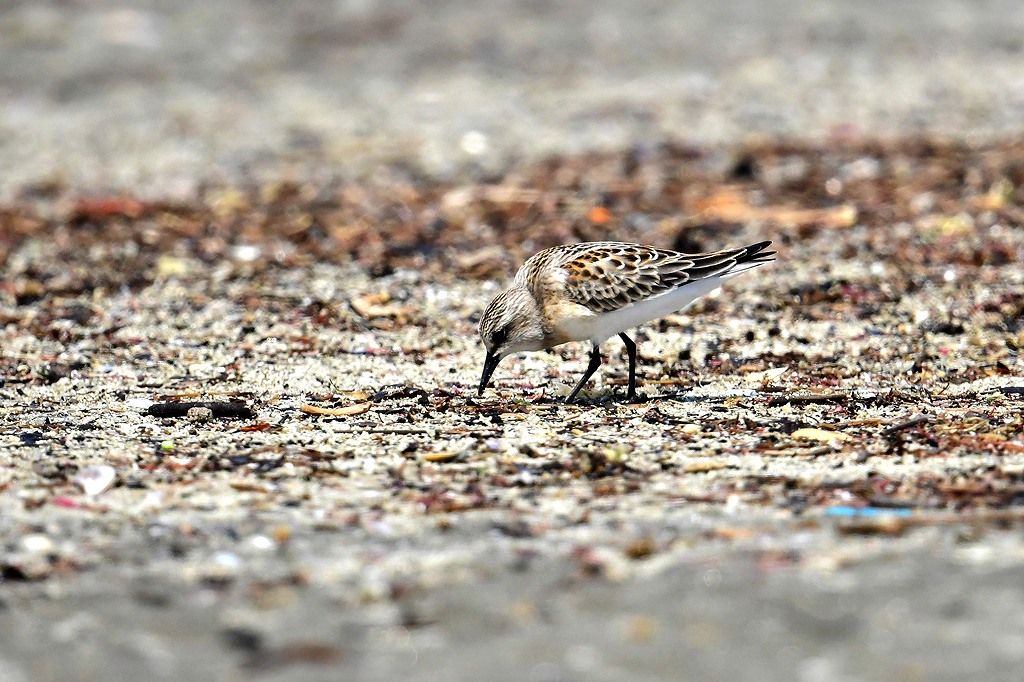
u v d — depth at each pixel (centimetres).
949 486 950
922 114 2709
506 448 1077
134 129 2867
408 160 2519
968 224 1850
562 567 818
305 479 1007
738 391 1261
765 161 2367
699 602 757
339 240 1947
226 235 2025
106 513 932
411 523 906
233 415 1188
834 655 691
